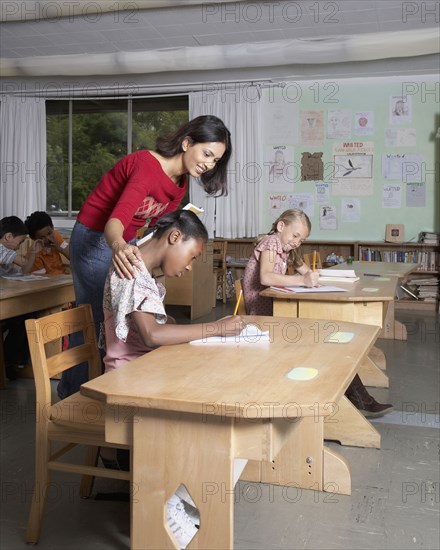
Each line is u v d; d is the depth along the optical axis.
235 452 1.45
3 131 8.61
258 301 3.50
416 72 7.28
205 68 6.98
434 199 7.44
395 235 7.52
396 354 4.90
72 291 4.00
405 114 7.45
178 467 1.48
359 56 6.40
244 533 2.05
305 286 3.34
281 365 1.71
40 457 1.96
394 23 5.91
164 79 7.93
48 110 8.69
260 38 6.43
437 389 3.92
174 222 1.97
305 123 7.71
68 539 2.01
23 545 1.97
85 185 8.68
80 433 1.92
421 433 3.06
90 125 8.59
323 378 1.57
